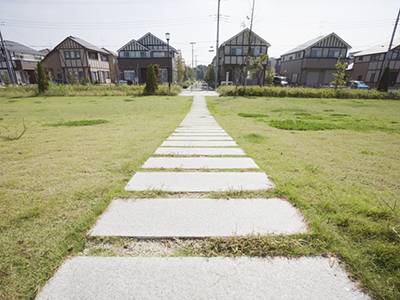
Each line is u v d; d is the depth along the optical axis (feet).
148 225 5.22
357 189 7.13
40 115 27.63
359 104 45.65
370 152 11.55
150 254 4.44
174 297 3.51
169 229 5.08
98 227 5.13
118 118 25.14
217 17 80.74
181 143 13.28
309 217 5.56
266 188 7.11
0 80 106.83
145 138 14.60
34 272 3.92
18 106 37.91
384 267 4.13
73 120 23.49
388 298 3.52
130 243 4.71
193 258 4.34
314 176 8.14
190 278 3.89
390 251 4.38
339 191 6.99
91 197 6.51
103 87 65.57
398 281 3.80
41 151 11.30
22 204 6.07
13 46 112.06
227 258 4.35
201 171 8.64
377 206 6.10
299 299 3.50
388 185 7.54
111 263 4.18
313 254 4.44
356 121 24.11
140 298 3.48
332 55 100.83
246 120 24.13
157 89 62.64
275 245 4.58
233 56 99.45
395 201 6.04
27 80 116.98
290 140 14.30
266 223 5.32
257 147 12.37
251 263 4.24
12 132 16.65
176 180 7.74
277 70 147.33
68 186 7.20
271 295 3.57
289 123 21.12
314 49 100.42
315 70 106.01
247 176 8.11
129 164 9.30
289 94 60.49
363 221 5.38
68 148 11.91
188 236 4.88
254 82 102.89
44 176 8.02
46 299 3.44
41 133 16.26
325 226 5.23
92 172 8.45
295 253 4.45
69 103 42.86
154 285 3.73
